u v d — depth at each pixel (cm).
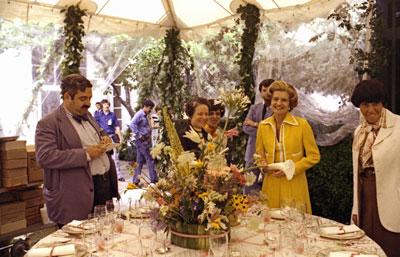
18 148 415
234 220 233
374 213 272
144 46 654
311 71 535
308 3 511
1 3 488
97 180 324
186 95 671
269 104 326
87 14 565
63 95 316
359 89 266
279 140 309
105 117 845
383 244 269
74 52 540
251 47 546
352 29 501
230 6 567
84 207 307
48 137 302
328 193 502
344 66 512
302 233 217
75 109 315
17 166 413
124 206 310
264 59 552
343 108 514
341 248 212
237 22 565
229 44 622
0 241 411
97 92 612
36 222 447
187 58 671
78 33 540
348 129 500
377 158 263
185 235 222
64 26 538
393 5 516
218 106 340
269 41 549
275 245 217
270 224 262
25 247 435
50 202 309
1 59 580
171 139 231
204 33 641
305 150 309
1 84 575
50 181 309
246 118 481
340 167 492
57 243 230
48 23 532
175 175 220
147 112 754
